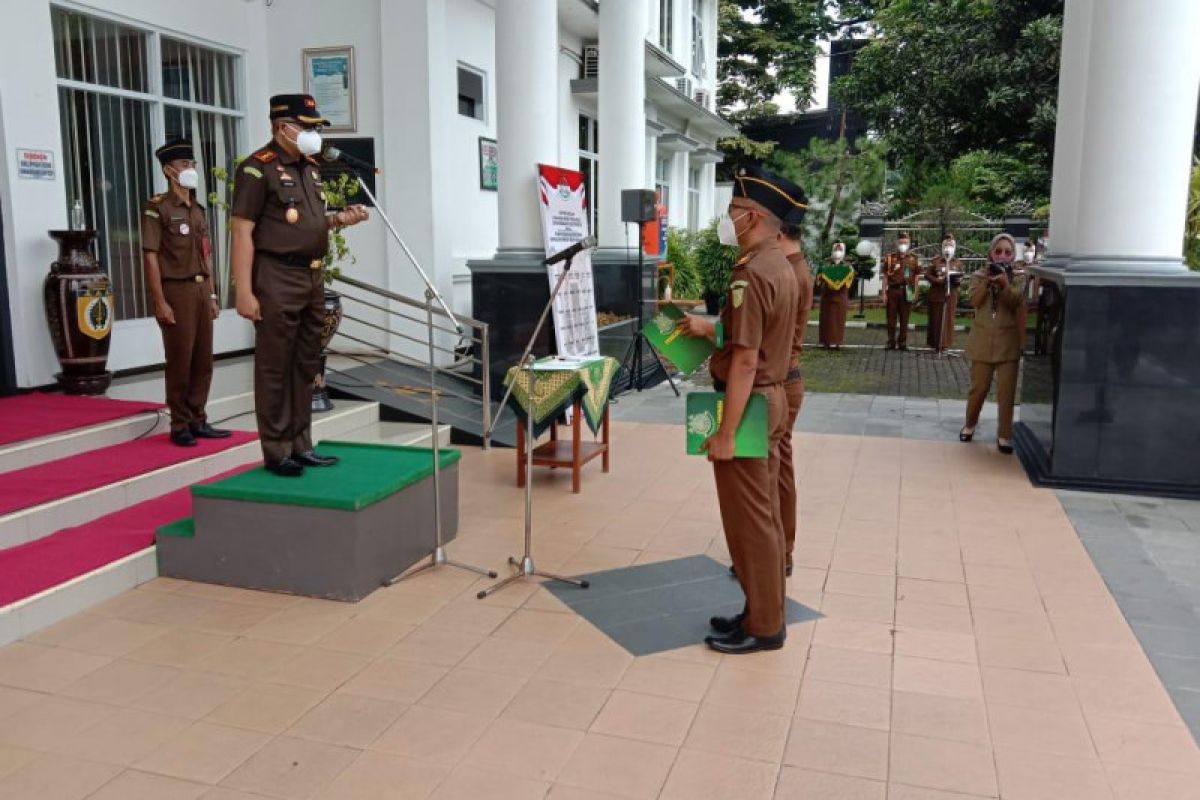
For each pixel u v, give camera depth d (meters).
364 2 8.70
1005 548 5.01
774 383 3.61
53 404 5.81
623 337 10.08
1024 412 7.69
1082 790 2.82
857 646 3.81
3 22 5.96
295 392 4.60
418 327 8.95
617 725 3.19
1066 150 7.50
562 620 4.05
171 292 5.33
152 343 7.44
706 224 23.00
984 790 2.82
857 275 20.06
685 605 4.23
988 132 21.67
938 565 4.75
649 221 9.83
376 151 8.88
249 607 4.14
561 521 5.45
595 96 12.94
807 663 3.66
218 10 8.16
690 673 3.57
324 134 8.98
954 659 3.69
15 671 3.52
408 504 4.61
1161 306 5.87
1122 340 5.95
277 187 4.22
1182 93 5.83
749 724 3.20
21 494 4.50
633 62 10.67
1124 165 5.92
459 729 3.15
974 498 5.97
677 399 9.58
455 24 9.24
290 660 3.64
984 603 4.26
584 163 13.77
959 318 18.62
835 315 14.14
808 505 5.82
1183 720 3.24
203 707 3.28
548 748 3.04
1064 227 7.57
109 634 3.84
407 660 3.65
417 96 8.70
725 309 3.55
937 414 8.85
